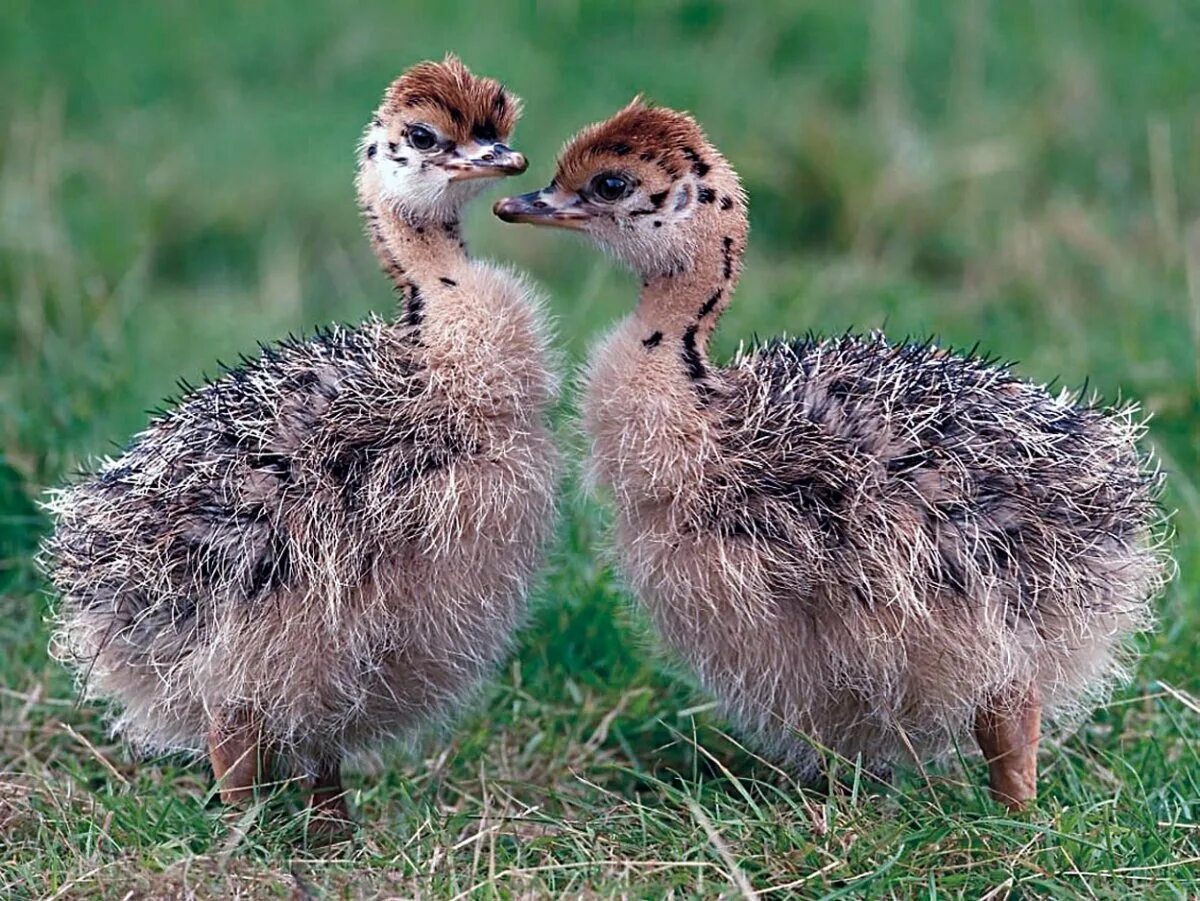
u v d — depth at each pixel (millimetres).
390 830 10141
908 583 9695
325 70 22391
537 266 18797
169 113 21844
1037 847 9461
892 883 9078
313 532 9875
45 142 19953
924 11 22656
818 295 17594
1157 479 11258
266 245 19656
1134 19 22641
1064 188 20141
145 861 9328
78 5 23672
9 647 12477
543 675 12242
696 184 10422
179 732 10766
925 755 10664
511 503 10219
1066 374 15891
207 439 10258
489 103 10859
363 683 10266
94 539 10445
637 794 10242
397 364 10289
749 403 10172
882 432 9977
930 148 20484
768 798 10672
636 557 10320
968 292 18422
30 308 16750
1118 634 10641
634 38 22703
